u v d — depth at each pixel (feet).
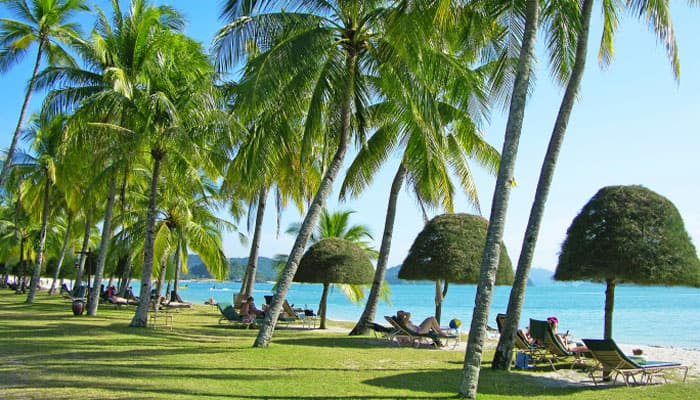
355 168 60.64
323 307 70.18
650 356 48.06
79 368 30.99
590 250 33.68
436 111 41.96
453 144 59.88
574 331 90.63
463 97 45.96
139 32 61.72
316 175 72.23
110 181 72.59
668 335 83.92
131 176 82.74
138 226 98.22
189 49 64.44
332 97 47.57
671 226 33.50
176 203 93.91
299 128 57.57
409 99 42.93
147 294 59.77
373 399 25.05
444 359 40.63
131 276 142.51
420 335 49.03
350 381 29.76
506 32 41.65
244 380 29.04
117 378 28.09
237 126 59.00
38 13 73.92
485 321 26.48
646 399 27.12
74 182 82.02
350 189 62.18
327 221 103.40
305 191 76.95
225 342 48.49
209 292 328.08
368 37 45.52
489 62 52.29
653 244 32.73
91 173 63.93
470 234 50.65
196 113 59.31
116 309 92.63
